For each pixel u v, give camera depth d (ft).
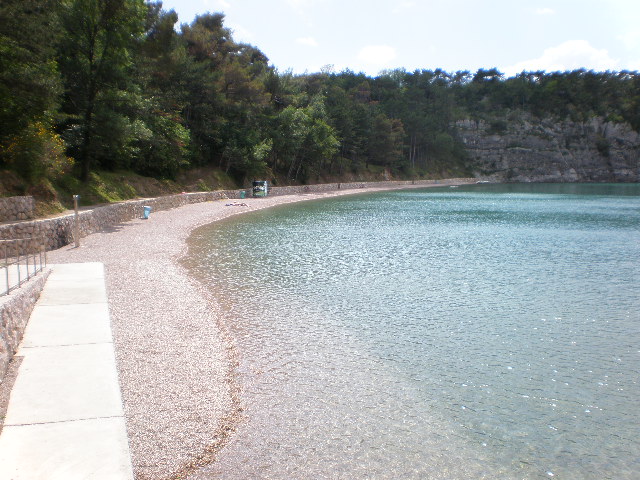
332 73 514.27
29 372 28.99
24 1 77.51
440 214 169.68
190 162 197.06
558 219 154.10
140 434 25.23
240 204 179.52
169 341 38.65
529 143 547.08
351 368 36.04
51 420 23.67
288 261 76.59
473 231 121.08
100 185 127.34
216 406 28.96
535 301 55.21
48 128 103.30
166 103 164.86
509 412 30.17
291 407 29.76
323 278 65.05
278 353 38.19
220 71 212.43
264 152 225.97
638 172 525.75
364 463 24.39
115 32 115.14
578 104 567.18
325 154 285.64
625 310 51.90
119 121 116.78
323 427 27.63
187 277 62.03
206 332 41.39
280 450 25.07
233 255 80.74
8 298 33.27
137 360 34.53
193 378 32.35
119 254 74.59
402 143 422.82
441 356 38.83
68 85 117.80
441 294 57.82
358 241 100.73
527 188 404.57
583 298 56.65
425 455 25.36
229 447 25.02
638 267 75.05
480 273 70.08
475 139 549.54
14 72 78.64
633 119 535.60
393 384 33.60
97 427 23.21
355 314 49.21
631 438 27.55
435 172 489.67
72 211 93.86
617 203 231.71
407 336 43.21
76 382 27.84
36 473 19.45
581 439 27.35
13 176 85.35
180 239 94.89
